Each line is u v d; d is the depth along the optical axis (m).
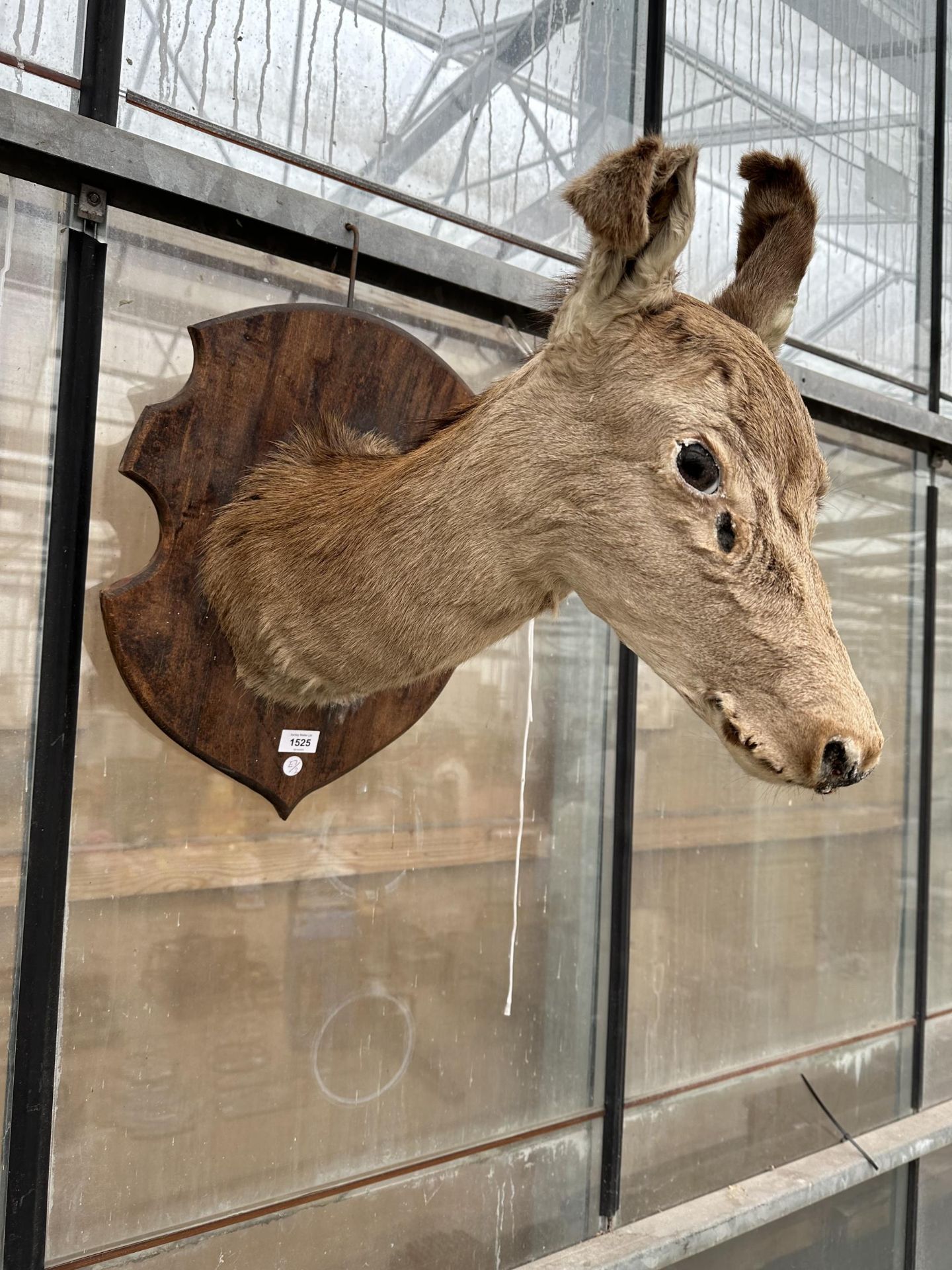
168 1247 1.42
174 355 1.40
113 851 1.37
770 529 0.97
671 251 0.96
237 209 1.35
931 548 2.65
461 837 1.76
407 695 1.44
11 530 1.27
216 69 1.47
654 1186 2.02
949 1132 2.51
